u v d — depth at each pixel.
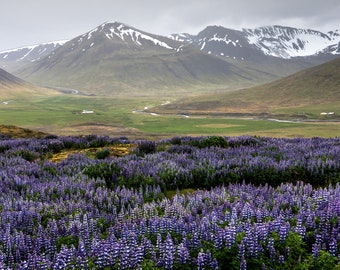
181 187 11.88
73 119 170.88
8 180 11.05
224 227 7.07
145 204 8.49
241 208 8.01
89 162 13.96
